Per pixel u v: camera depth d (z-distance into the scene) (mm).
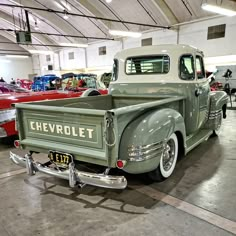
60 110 2043
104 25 14719
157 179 2529
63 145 2166
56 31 18047
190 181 2627
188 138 3307
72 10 14094
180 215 2002
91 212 2090
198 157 3379
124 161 1897
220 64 11719
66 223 1939
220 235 1747
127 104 3422
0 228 1889
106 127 1812
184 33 12797
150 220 1945
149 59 3211
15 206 2213
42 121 2254
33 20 16875
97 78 9766
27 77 26203
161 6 11492
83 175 2002
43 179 2805
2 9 15898
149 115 2230
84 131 1990
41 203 2262
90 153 1970
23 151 3885
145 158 2045
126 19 13688
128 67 3404
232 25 10898
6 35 22375
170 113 2441
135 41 15430
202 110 3438
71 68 21656
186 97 3004
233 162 3180
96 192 2451
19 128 2412
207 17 11531
